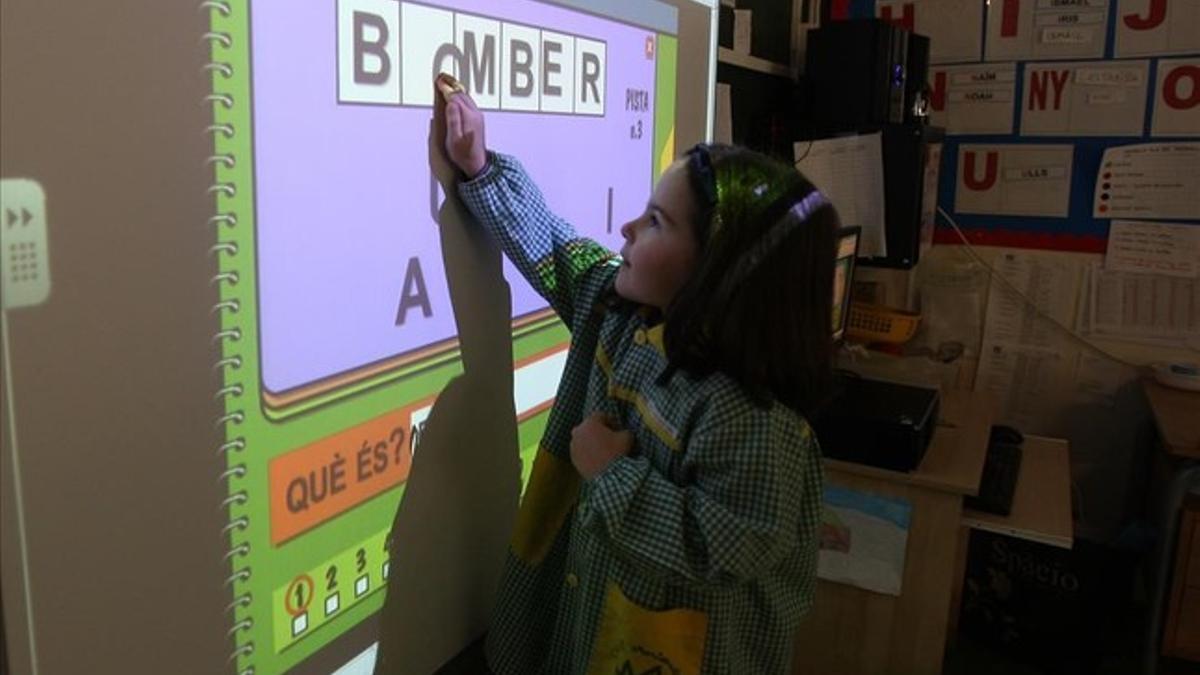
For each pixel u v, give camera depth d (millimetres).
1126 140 2592
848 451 1891
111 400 576
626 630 906
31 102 515
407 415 869
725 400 835
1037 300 2746
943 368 2812
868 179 2320
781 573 962
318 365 748
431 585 938
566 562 1036
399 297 840
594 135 1133
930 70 2748
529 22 979
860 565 1933
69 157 538
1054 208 2691
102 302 564
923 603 1904
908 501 1877
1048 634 2396
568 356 1021
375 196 796
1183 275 2600
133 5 569
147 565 613
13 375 519
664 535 812
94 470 570
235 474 676
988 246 2773
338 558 795
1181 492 2189
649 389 903
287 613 742
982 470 1950
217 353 650
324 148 732
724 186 851
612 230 1200
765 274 835
